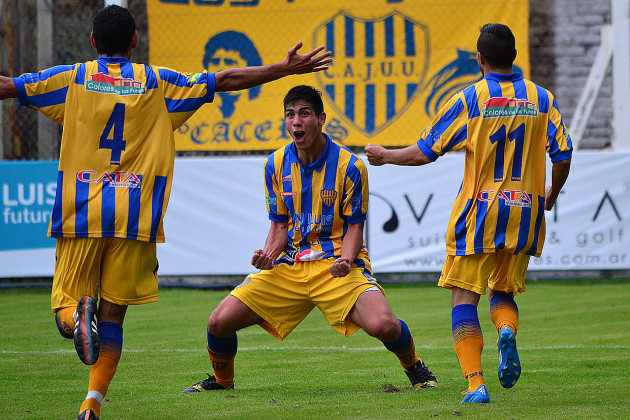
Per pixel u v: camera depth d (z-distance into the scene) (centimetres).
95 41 1274
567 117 3341
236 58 3297
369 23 3241
